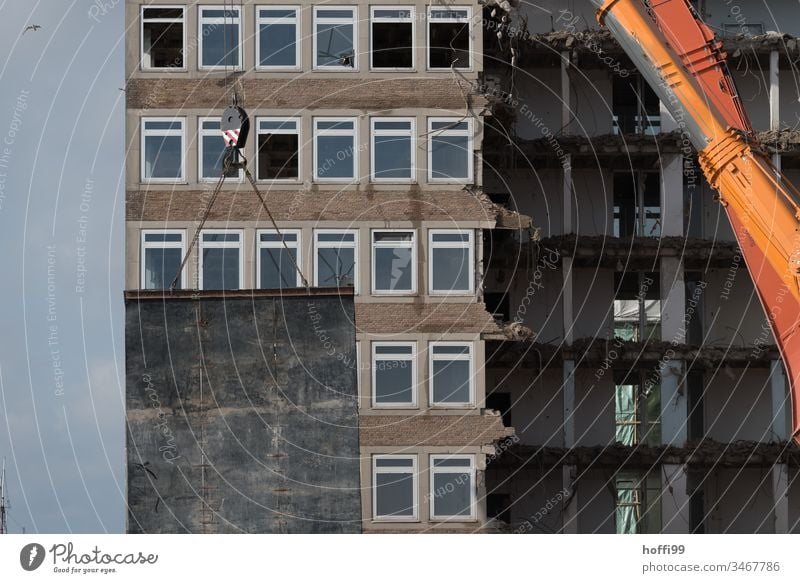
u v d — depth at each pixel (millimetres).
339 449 81562
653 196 102000
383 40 88312
